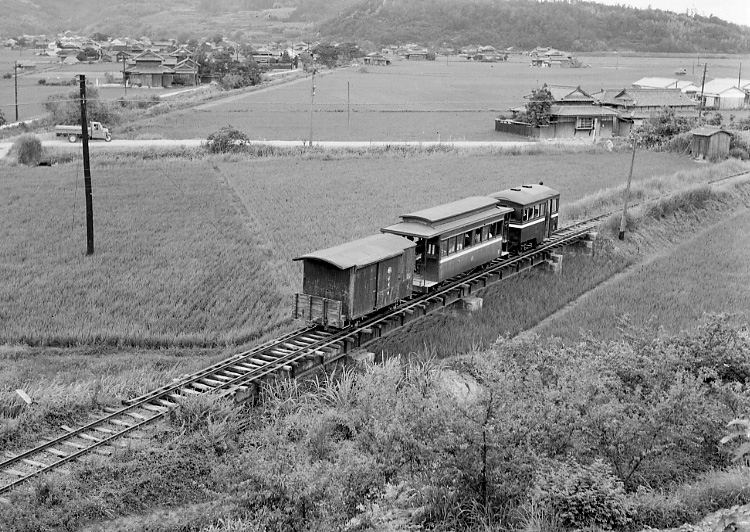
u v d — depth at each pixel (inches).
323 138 3376.0
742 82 5733.3
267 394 950.4
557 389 820.6
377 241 1160.2
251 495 716.0
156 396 919.7
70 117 3378.4
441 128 3927.2
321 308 1066.1
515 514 669.9
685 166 2886.3
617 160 2994.6
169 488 769.6
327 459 779.4
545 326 1283.2
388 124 3986.2
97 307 1231.5
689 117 4023.1
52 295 1269.7
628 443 739.4
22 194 1973.4
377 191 2177.7
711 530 602.9
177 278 1369.3
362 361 1060.5
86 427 847.1
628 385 868.6
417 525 638.5
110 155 2605.8
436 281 1251.8
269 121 3880.4
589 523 650.8
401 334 1203.9
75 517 708.7
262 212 1881.2
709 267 1710.1
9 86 5285.4
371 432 829.2
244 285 1349.7
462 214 1322.6
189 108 4279.0
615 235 1914.4
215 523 701.3
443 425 737.0
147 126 3540.8
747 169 2891.2
